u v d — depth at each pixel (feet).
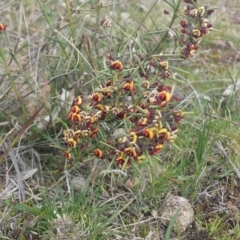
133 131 2.19
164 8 4.20
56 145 2.54
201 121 2.94
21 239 2.28
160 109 2.18
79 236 2.25
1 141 2.49
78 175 2.61
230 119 2.96
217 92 3.26
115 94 2.28
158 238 2.37
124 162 2.21
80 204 2.43
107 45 2.84
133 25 3.86
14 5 3.94
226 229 2.47
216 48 3.85
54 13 3.71
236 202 2.59
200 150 2.67
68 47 3.02
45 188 2.50
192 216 2.42
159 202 2.52
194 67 3.59
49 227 2.30
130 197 2.54
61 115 2.64
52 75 2.76
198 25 2.27
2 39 3.48
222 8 4.26
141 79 2.30
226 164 2.74
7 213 2.37
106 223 2.31
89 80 2.65
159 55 2.32
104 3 4.04
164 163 2.69
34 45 3.36
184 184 2.60
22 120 2.70
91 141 2.54
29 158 2.68
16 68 3.04
